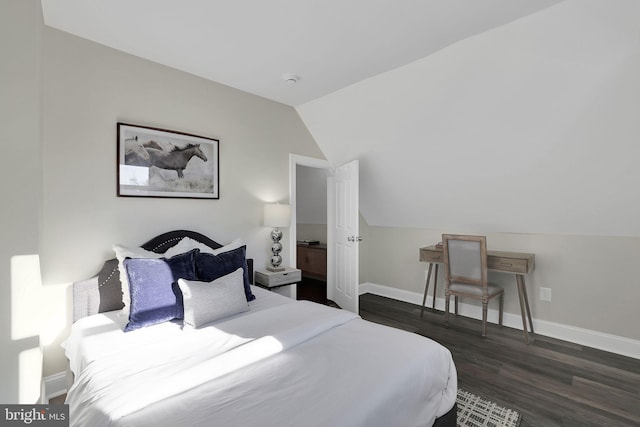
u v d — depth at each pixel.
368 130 3.43
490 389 2.19
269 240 3.45
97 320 2.03
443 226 3.96
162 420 1.03
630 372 2.42
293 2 1.84
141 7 1.89
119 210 2.40
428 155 3.26
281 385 1.24
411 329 3.32
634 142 2.20
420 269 4.20
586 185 2.61
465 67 2.39
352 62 2.59
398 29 2.11
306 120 3.82
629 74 1.92
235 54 2.47
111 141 2.37
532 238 3.27
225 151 3.07
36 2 1.57
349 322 1.98
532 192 2.94
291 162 3.68
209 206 2.95
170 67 2.68
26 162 1.53
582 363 2.57
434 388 1.51
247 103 3.25
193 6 1.88
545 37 1.99
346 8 1.89
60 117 2.14
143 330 1.84
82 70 2.24
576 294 3.00
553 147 2.52
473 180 3.20
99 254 2.31
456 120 2.79
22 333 1.52
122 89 2.42
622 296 2.76
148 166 2.54
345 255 3.99
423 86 2.70
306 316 1.98
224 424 1.01
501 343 2.95
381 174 3.86
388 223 4.50
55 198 2.12
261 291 2.74
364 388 1.22
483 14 1.94
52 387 2.09
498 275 3.47
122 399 1.12
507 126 2.58
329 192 4.34
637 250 2.69
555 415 1.90
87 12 1.95
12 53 1.50
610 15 1.75
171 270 2.10
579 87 2.11
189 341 1.66
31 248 1.54
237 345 1.61
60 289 2.14
